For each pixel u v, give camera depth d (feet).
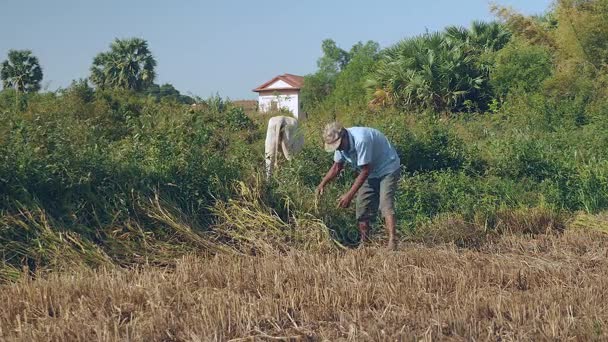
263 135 55.11
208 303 17.74
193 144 31.96
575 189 35.96
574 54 70.64
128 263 25.09
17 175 26.09
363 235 27.14
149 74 117.60
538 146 40.32
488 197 33.30
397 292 19.10
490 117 59.62
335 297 18.48
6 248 24.11
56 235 25.11
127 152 30.37
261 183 29.25
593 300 18.79
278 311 17.67
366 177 25.43
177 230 26.66
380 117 57.57
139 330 16.28
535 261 24.20
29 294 18.88
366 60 114.93
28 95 52.60
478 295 18.74
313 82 159.02
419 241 28.60
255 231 27.43
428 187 33.99
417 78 79.92
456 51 81.66
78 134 31.86
